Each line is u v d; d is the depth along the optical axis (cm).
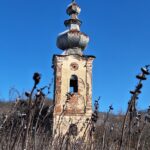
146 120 374
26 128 334
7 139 446
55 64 3450
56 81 3362
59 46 3866
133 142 369
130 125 324
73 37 3778
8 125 466
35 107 342
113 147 461
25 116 360
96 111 502
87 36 3838
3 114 481
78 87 3331
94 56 3466
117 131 488
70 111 3162
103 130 475
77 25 3919
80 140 545
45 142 543
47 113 586
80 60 3456
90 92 3312
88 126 548
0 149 437
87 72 3419
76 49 3766
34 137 453
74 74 3412
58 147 545
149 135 405
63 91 3306
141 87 298
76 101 3228
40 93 337
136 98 304
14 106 451
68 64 3438
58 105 3189
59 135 571
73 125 597
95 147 499
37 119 448
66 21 3928
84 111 3183
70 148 527
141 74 297
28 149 429
